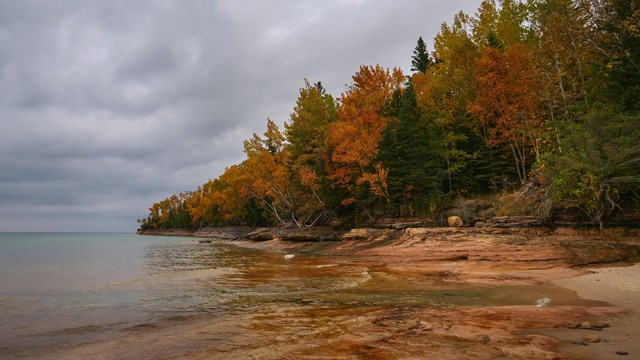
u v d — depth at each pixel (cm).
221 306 1239
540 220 2428
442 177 3841
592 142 2081
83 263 3003
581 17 2728
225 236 9012
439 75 4238
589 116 2120
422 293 1381
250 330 908
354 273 2019
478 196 3672
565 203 2327
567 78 2941
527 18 3366
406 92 3959
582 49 2869
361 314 1045
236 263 2756
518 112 3191
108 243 7894
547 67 2983
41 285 1770
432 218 3594
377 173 4016
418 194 3897
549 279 1550
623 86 2439
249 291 1523
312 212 5209
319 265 2480
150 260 3244
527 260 1875
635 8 2264
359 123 4328
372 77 5216
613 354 624
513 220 2569
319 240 4406
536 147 3116
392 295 1353
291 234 4862
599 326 812
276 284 1698
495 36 3934
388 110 4641
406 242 2662
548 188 2534
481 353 654
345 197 4709
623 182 2039
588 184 2136
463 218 3288
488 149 3731
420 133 3728
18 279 2000
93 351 787
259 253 3869
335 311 1103
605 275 1491
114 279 1959
